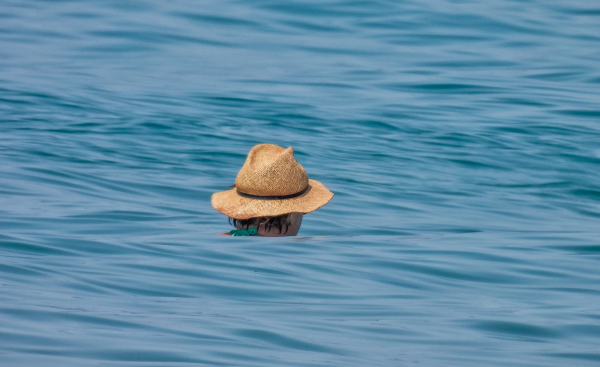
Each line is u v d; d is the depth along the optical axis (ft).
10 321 35.65
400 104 142.72
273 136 117.80
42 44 191.42
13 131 109.81
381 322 40.06
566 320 41.45
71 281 44.80
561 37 207.31
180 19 221.25
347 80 164.04
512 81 163.43
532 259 56.24
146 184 85.92
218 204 55.72
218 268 49.34
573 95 150.92
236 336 36.17
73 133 111.24
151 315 38.91
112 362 31.27
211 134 116.88
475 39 205.05
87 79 157.69
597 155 112.78
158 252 53.26
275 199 54.75
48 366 30.25
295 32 212.23
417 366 33.37
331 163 103.19
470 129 125.59
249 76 167.02
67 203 73.26
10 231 59.11
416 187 92.48
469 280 50.42
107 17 220.64
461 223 75.51
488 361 34.60
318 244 56.70
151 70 171.01
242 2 239.09
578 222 78.84
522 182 98.63
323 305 42.96
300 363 32.78
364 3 236.43
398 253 56.24
